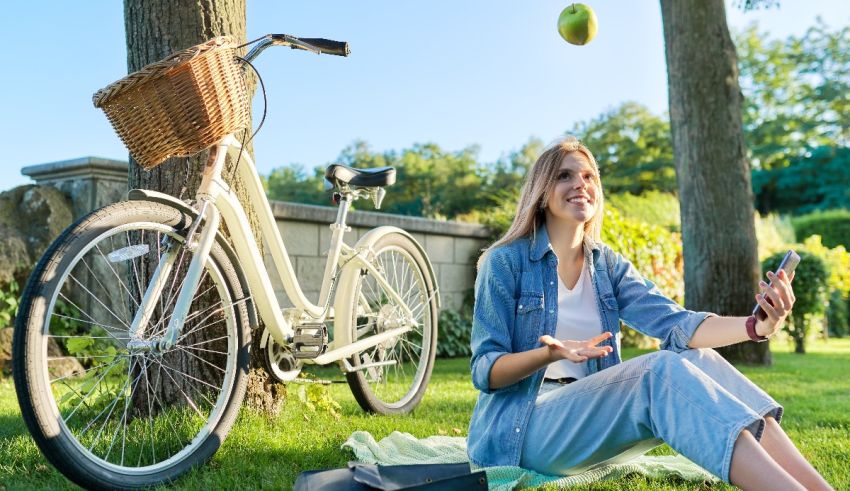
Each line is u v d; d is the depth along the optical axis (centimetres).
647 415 175
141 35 294
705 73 624
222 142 238
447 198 3588
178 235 228
